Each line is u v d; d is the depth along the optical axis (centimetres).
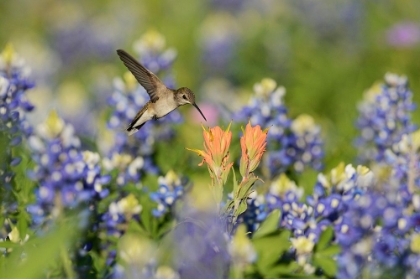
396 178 805
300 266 732
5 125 910
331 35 2183
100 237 848
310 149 1129
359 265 707
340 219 786
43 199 786
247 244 670
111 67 2338
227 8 2558
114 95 1158
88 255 773
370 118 1218
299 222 771
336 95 1803
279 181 850
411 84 1855
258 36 2191
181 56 2294
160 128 1195
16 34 2627
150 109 1011
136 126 1023
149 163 1089
